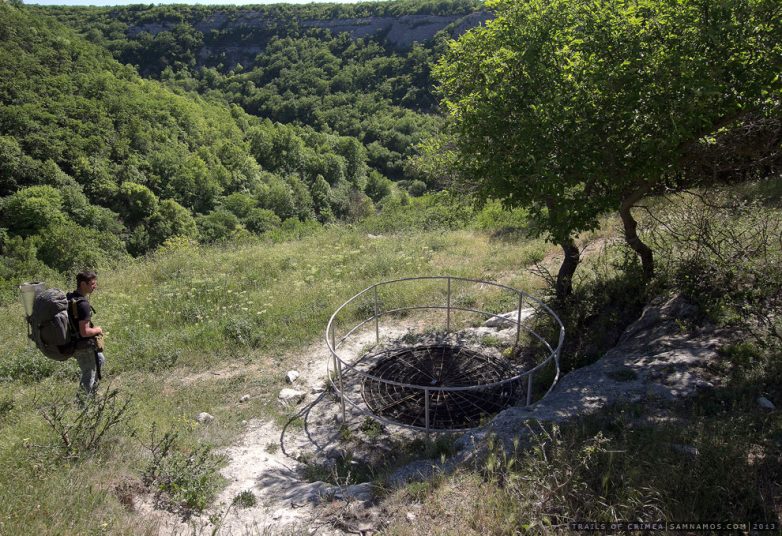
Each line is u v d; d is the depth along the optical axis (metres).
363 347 8.15
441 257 12.62
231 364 8.02
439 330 8.41
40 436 4.92
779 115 5.65
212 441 5.79
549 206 6.71
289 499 4.52
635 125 5.93
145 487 4.33
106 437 4.98
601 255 9.90
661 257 7.86
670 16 5.56
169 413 6.43
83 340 5.40
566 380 5.85
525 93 6.28
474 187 8.00
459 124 6.89
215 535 3.87
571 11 6.37
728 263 6.64
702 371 5.37
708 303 6.41
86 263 31.50
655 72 5.59
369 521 3.95
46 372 7.57
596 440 3.99
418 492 4.10
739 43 5.20
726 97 5.57
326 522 4.00
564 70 6.11
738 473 3.72
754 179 10.72
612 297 7.76
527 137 6.02
